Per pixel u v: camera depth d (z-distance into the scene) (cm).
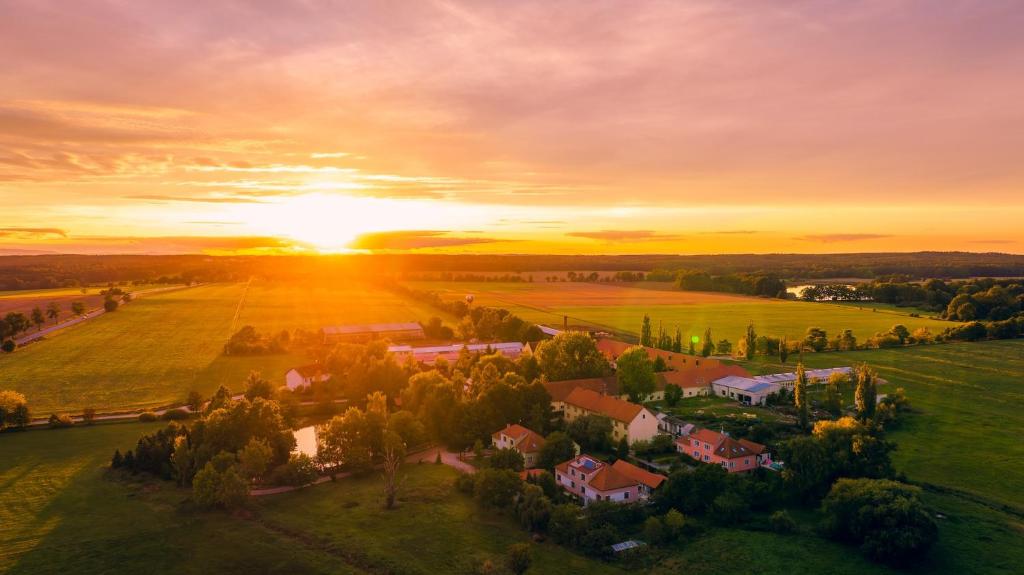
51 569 7388
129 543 8025
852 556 7644
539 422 12331
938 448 11469
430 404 12600
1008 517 8681
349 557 7631
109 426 13688
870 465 9238
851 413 13800
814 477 9100
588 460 9888
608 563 7594
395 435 10688
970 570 7306
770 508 9088
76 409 15088
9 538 8162
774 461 10481
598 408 12681
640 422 11862
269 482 10181
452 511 8950
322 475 10700
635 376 14512
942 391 15638
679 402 14988
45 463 11169
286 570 7369
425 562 7525
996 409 14050
